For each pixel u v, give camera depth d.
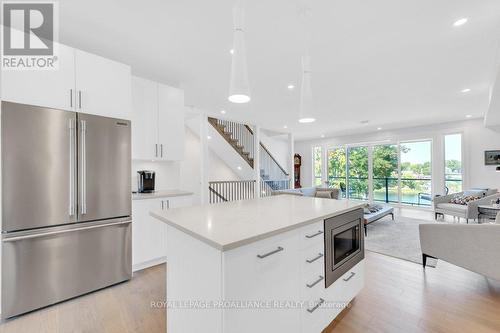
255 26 2.11
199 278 1.24
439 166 6.41
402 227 4.76
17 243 1.92
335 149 8.83
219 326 1.10
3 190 1.86
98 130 2.35
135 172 3.30
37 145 2.00
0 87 1.88
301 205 2.09
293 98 4.19
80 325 1.82
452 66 2.92
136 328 1.79
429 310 1.98
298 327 1.44
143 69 3.07
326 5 1.84
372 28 2.15
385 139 7.43
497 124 5.38
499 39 2.32
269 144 8.95
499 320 1.84
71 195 2.16
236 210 1.85
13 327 1.80
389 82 3.44
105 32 2.26
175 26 2.16
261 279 1.22
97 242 2.35
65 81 2.18
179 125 3.42
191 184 6.26
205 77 3.33
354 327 1.78
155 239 2.90
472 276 2.60
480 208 4.23
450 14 1.95
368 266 2.89
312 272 1.55
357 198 8.21
